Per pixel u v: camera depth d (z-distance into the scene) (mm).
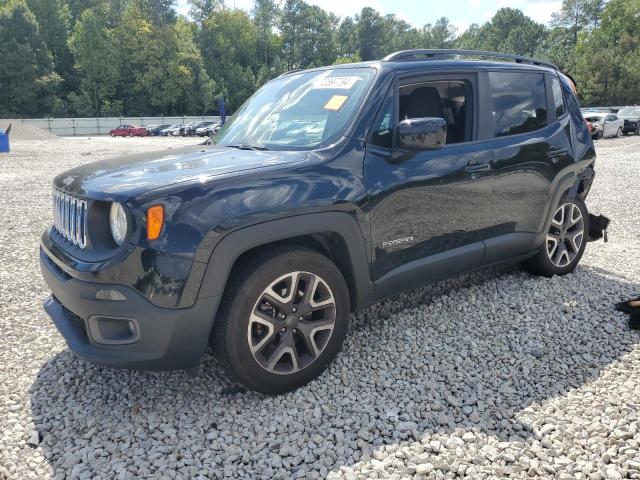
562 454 2400
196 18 100562
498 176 3828
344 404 2818
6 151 22781
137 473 2330
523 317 3855
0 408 2867
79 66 75875
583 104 62969
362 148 3117
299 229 2754
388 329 3688
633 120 29109
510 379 3057
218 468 2359
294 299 2873
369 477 2271
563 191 4391
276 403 2828
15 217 8195
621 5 77500
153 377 3135
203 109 82750
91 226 2635
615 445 2436
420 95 3588
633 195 9305
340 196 2908
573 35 103250
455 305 4066
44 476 2336
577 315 3871
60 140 38438
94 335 2598
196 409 2803
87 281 2541
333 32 117938
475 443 2482
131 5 81500
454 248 3648
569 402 2803
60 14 84188
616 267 4969
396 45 123438
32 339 3721
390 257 3244
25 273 5254
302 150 3123
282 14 107500
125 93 79625
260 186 2682
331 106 3355
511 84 4121
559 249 4582
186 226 2480
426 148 3137
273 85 4141
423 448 2451
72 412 2818
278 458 2404
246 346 2693
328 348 3010
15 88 70875
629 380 2988
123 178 2738
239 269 2699
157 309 2469
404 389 2967
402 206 3242
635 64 60656
